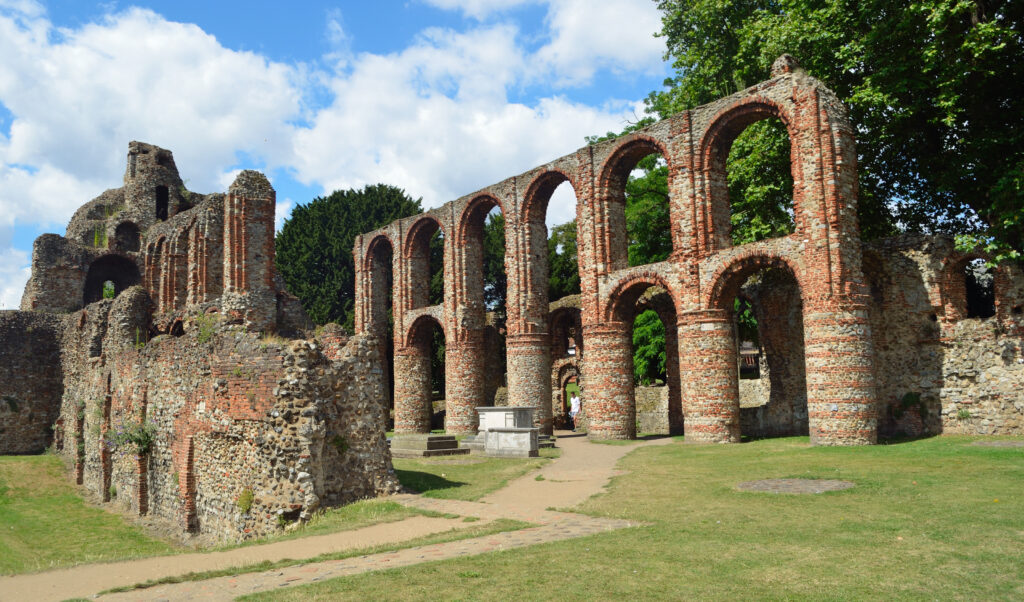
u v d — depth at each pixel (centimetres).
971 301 2892
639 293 3120
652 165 4106
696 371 2664
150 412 2356
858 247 2320
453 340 3872
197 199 5231
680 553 899
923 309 2448
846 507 1180
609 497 1418
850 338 2238
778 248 2425
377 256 4575
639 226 3966
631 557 884
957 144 2550
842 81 2661
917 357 2450
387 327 4994
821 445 2208
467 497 1508
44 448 4034
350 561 956
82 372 3519
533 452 2405
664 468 1856
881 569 801
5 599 913
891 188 2897
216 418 1758
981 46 2191
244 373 1622
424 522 1233
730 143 2773
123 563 1127
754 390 3459
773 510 1187
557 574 810
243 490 1573
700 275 2678
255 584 862
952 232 2864
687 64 3819
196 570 986
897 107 2517
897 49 2414
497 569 841
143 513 2316
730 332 2648
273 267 3266
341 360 1556
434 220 4125
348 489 1503
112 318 3048
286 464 1440
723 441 2589
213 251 3719
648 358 4606
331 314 5372
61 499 2889
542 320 3591
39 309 4431
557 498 1454
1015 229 2258
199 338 1934
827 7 2650
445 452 2536
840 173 2312
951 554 856
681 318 2738
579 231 3212
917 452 1844
